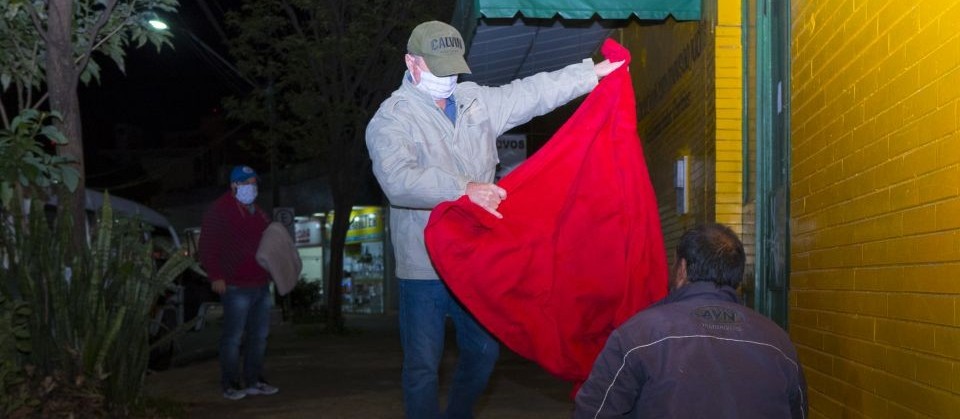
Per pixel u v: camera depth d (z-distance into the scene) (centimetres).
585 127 423
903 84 408
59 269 642
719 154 736
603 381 311
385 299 3509
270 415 815
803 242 561
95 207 1198
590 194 421
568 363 423
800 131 570
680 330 305
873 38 444
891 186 421
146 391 875
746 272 725
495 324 410
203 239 891
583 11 750
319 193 3516
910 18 402
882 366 433
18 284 627
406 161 407
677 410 296
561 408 832
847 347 480
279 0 2052
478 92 448
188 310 1398
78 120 715
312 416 809
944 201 369
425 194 393
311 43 2009
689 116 846
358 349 1538
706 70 768
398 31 2038
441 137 432
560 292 418
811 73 545
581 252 420
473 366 473
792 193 588
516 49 986
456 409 488
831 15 507
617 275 421
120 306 680
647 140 1080
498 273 404
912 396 399
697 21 796
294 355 1412
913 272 398
